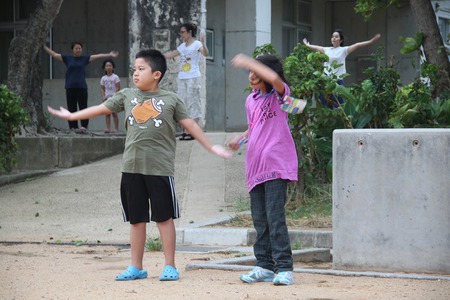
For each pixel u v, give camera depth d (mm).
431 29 18688
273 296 9164
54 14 25625
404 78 37875
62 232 15781
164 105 10492
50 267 11500
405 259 11047
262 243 10250
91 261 12227
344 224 11312
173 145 10633
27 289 9625
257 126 10133
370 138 11164
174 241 10453
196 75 24672
